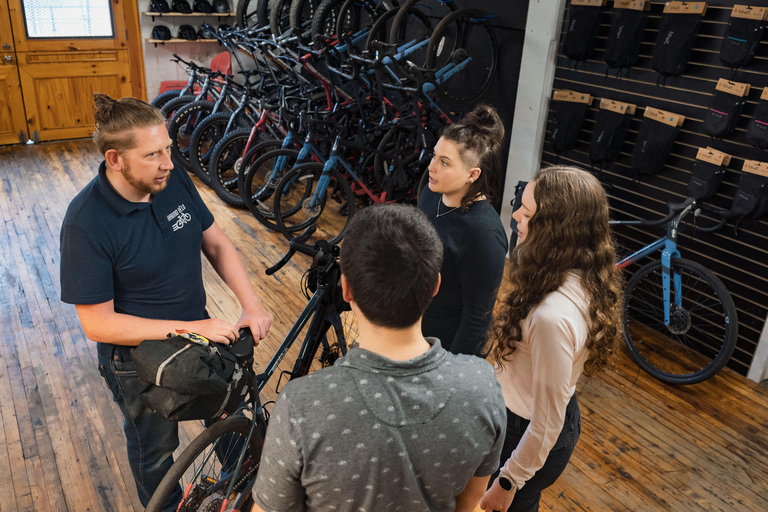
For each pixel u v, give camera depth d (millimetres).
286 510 859
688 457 2424
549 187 1197
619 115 3219
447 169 1639
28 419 2451
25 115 6090
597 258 1191
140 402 1634
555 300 1168
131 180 1447
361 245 819
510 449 1401
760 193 2664
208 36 6637
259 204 4508
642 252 3033
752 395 2836
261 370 2818
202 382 1354
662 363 3059
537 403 1187
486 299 1646
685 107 2992
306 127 4254
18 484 2131
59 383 2682
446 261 1683
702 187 2877
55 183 5125
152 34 6398
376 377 812
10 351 2889
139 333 1509
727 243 2928
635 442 2490
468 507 996
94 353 2912
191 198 1728
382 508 839
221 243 1856
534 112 3744
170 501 1666
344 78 4457
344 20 4762
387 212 850
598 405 2709
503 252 1667
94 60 6266
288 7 5336
